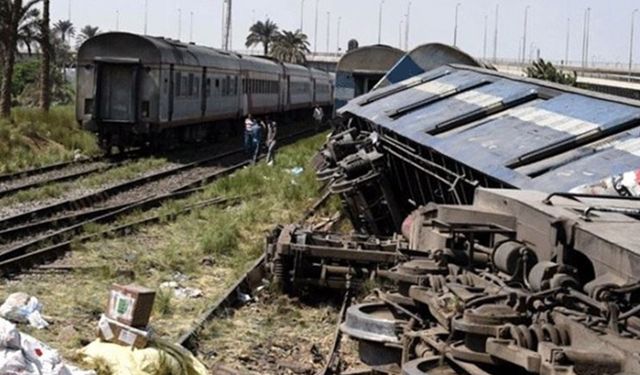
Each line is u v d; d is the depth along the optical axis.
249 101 43.22
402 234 12.80
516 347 4.61
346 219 18.75
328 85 65.50
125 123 31.14
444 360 5.16
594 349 4.38
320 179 16.98
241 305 12.04
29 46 39.81
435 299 5.58
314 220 19.59
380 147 15.55
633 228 5.52
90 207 20.28
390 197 15.16
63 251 14.71
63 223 17.50
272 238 12.96
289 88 52.12
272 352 9.89
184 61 33.44
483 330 4.86
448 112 13.93
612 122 10.29
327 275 12.20
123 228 16.88
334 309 11.90
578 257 5.61
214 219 18.80
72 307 11.20
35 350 7.36
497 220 6.42
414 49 22.83
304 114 60.41
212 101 37.19
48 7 40.00
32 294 11.73
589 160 9.36
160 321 10.84
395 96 17.67
